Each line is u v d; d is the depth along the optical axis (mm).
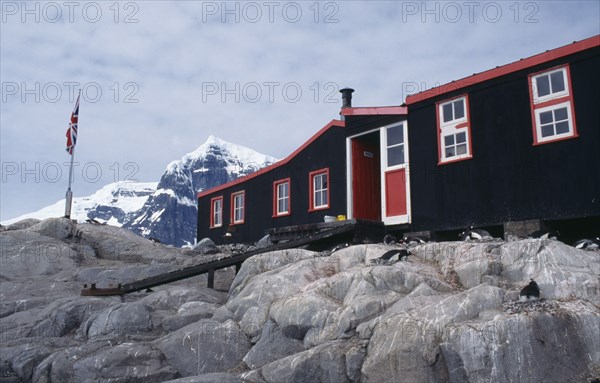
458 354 7309
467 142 14023
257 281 11250
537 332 7277
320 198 18750
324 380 8203
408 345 7656
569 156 12023
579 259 9086
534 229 12320
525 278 9023
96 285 16094
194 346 9820
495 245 9867
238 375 8742
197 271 14328
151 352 9711
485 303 8023
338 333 8805
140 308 11352
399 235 16000
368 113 16703
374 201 17734
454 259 10273
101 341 10430
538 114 12695
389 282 9469
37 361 10289
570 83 12156
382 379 7703
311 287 10195
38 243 19453
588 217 11672
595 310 7863
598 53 11781
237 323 10391
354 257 11414
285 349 9367
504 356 7125
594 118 11703
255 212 22359
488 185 13422
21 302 13648
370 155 18000
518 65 13102
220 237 24594
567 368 7223
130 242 21578
